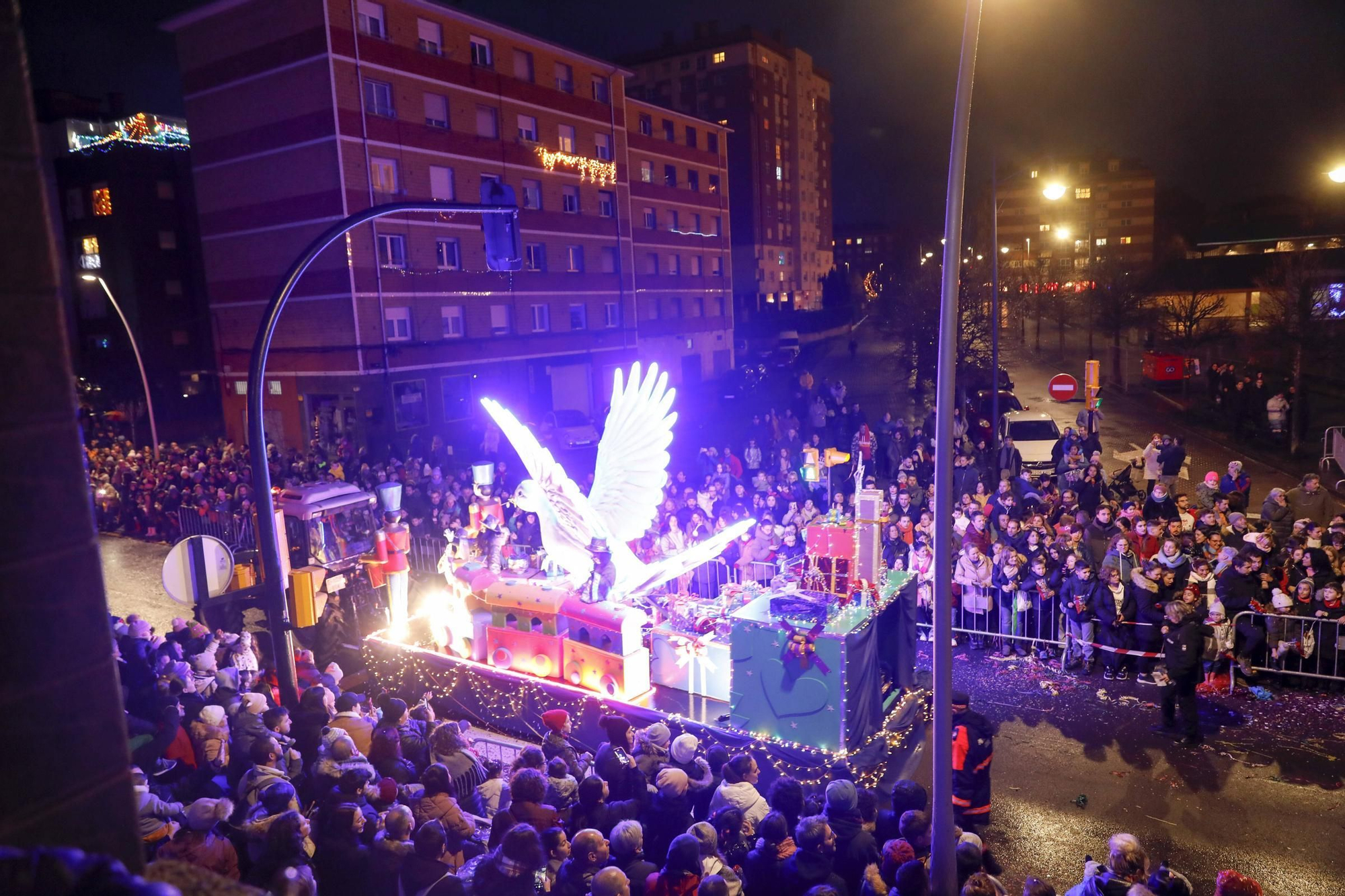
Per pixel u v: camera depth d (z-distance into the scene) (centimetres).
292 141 3000
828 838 531
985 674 1156
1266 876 723
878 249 15562
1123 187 12256
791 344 6356
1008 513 1412
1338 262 3484
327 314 3045
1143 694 1073
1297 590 1057
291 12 2914
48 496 139
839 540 905
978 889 479
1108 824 809
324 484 1327
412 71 3150
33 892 118
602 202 4231
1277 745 928
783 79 9362
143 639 895
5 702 133
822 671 818
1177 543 1172
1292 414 2556
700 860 494
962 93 536
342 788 586
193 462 2428
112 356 3897
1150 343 4916
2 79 131
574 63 3969
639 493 989
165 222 3900
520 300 3691
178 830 529
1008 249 10712
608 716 724
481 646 1050
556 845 532
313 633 1232
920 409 3522
